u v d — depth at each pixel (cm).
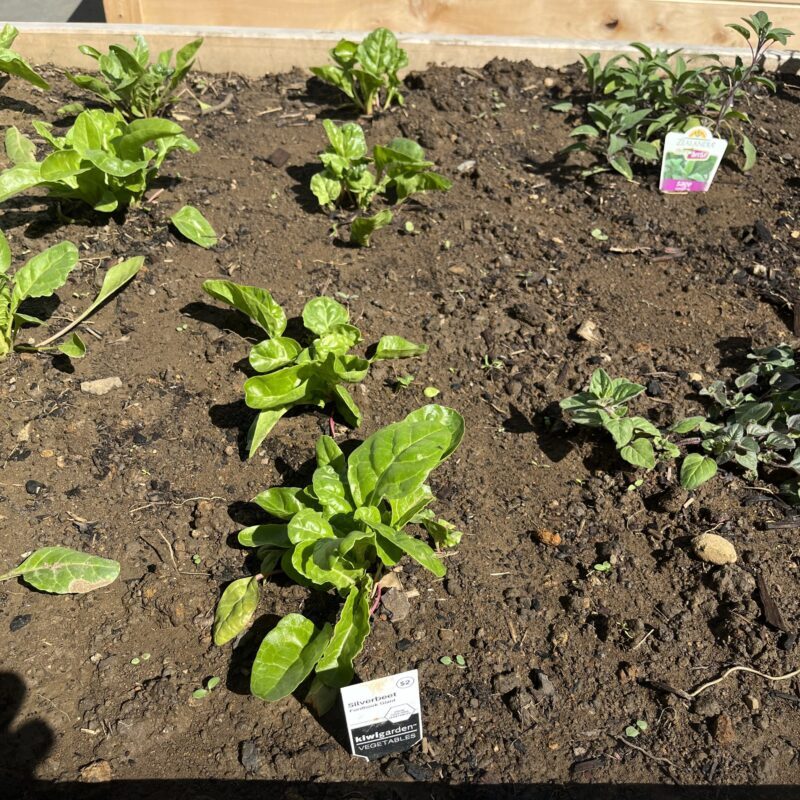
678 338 78
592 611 59
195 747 52
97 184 82
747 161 96
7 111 99
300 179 94
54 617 57
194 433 68
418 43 111
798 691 55
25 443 66
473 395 73
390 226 89
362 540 55
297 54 110
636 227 90
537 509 65
